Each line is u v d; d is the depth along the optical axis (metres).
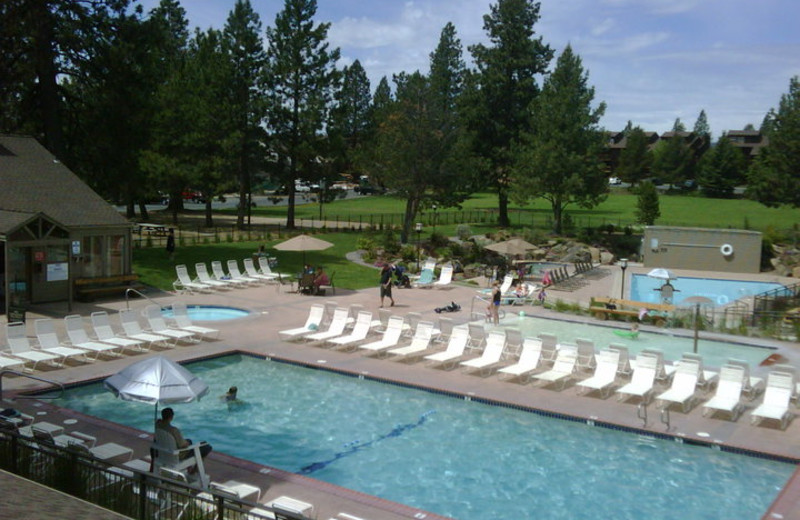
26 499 6.67
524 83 61.72
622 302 28.02
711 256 44.47
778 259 44.12
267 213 74.00
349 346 21.67
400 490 12.09
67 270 26.75
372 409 16.36
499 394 16.98
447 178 47.78
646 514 11.30
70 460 9.79
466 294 31.83
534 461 13.44
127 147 39.19
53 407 15.16
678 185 116.06
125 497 9.39
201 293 30.55
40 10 34.69
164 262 37.38
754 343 23.20
